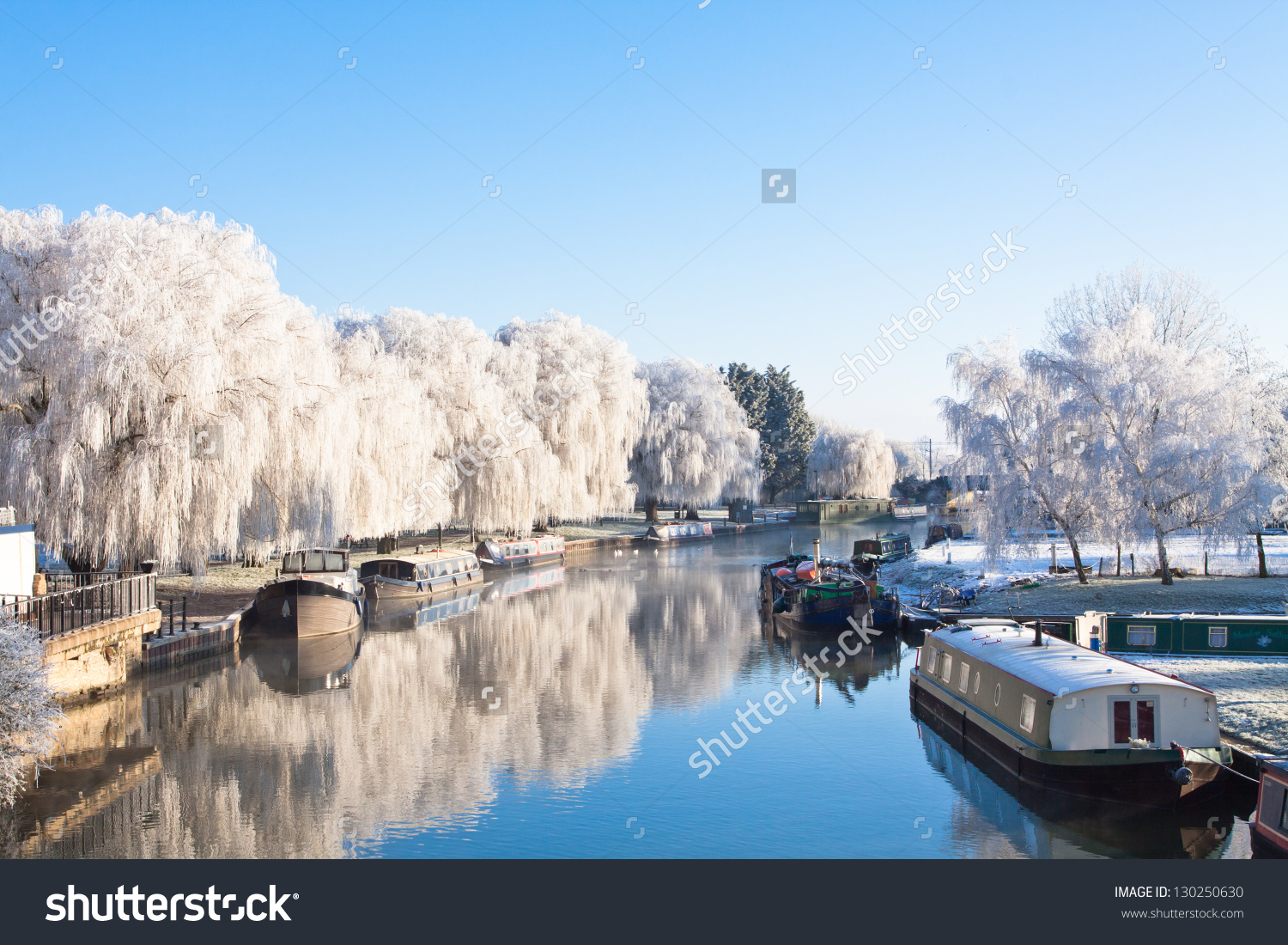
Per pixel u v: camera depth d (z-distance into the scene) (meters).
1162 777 20.77
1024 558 56.22
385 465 55.84
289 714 30.52
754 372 157.12
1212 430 42.88
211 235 42.50
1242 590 41.62
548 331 84.69
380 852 20.02
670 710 31.38
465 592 61.41
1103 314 61.94
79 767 25.06
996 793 23.08
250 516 40.44
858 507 128.50
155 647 32.84
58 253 36.19
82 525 34.25
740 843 20.38
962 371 48.34
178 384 35.41
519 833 20.95
